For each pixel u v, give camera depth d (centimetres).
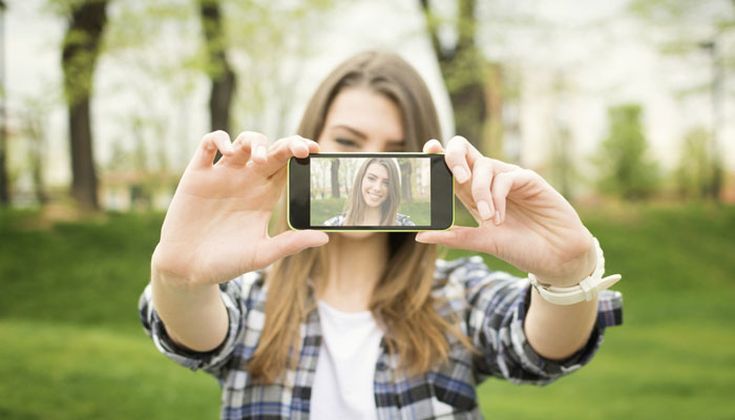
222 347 171
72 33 1237
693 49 1313
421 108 204
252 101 1559
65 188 1619
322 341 194
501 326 181
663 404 674
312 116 206
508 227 148
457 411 188
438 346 190
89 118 1552
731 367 844
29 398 643
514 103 1595
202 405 648
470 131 1530
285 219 210
